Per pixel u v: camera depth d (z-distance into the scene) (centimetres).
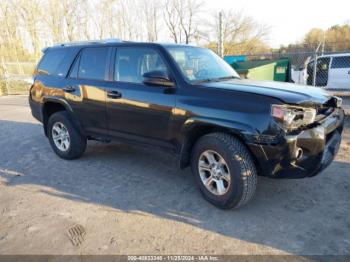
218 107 323
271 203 354
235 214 334
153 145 401
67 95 489
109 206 360
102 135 464
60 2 2480
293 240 287
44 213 348
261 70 851
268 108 296
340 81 1262
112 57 437
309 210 337
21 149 601
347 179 408
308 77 1323
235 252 273
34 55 2550
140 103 392
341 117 374
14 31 2467
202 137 344
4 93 1738
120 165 492
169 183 420
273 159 298
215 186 349
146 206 358
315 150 307
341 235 291
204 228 311
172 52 388
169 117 364
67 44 526
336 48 2616
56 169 484
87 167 488
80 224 323
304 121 301
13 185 428
